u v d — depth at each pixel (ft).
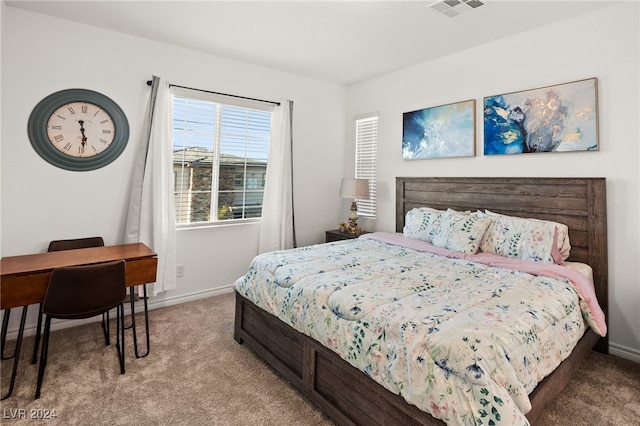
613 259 8.29
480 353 4.14
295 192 14.19
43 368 6.35
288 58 12.01
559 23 9.02
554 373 5.41
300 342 6.61
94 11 8.76
